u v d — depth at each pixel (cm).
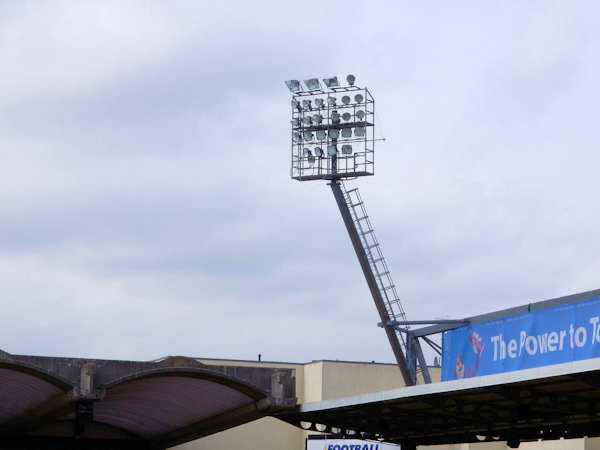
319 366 5516
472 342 3941
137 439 4731
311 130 5459
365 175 5362
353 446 4991
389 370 5606
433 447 5203
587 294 3303
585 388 2623
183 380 3506
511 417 3114
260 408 3491
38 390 3481
